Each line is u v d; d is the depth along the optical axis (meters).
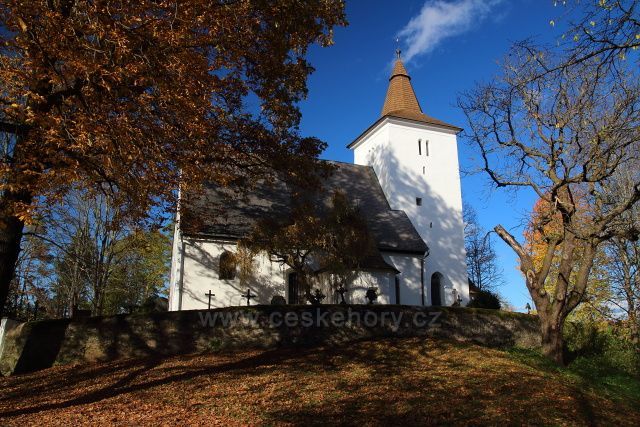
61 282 36.91
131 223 16.64
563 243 19.91
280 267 27.27
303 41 14.52
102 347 17.69
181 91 11.71
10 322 18.38
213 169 16.45
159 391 13.23
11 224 11.05
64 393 13.55
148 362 16.88
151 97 12.06
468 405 12.09
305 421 10.83
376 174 38.47
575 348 22.08
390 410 11.63
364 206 34.16
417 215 36.28
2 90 11.30
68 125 11.08
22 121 11.02
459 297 34.81
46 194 12.20
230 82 15.74
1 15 10.84
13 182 10.20
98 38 10.91
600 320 26.19
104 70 10.31
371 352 17.97
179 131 13.48
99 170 12.12
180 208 18.89
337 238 21.28
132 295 46.81
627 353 21.58
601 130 15.65
